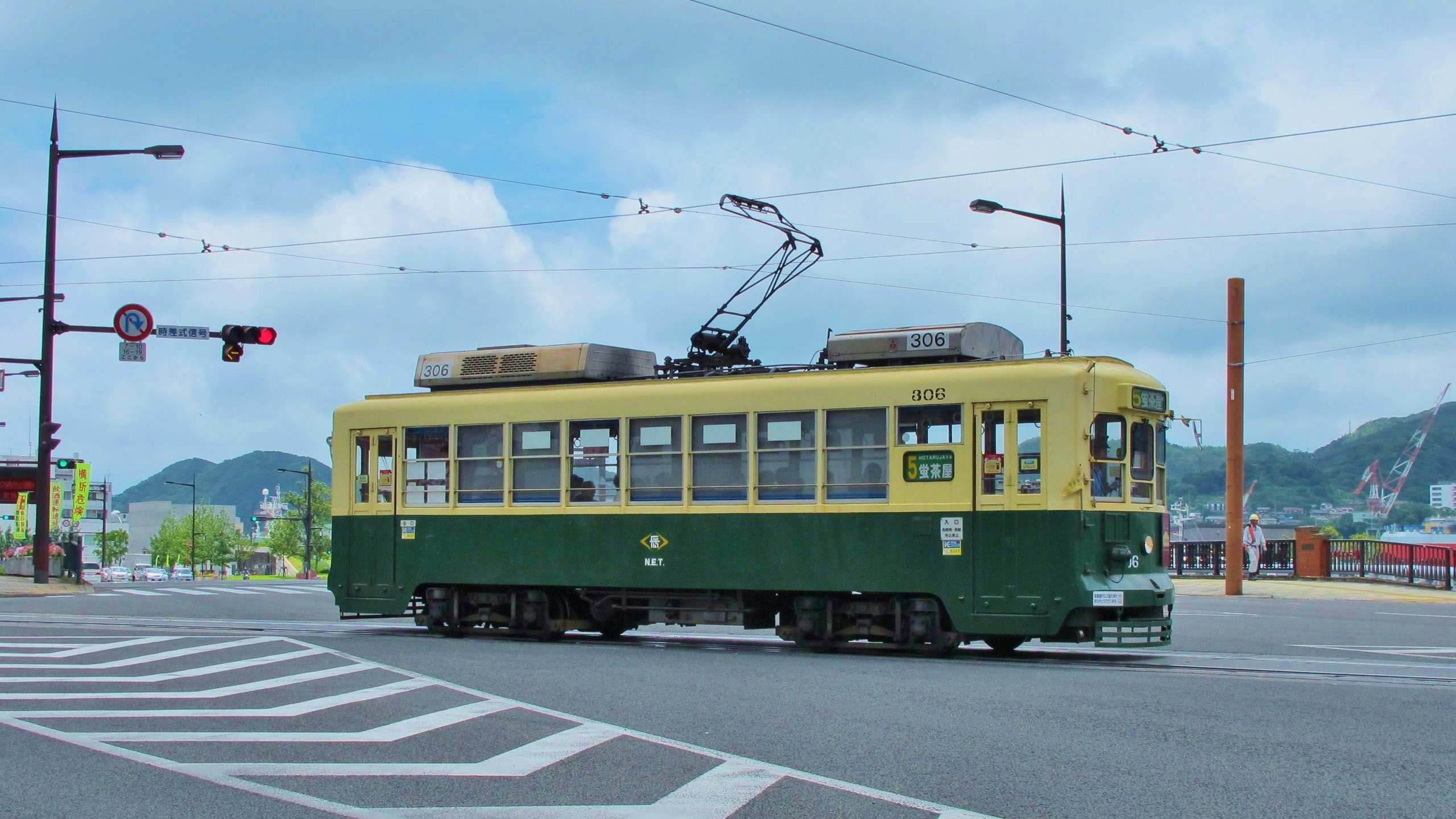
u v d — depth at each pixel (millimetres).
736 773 7766
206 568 130125
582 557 16969
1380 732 9094
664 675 12586
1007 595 14484
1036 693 11148
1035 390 14539
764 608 16281
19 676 12539
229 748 8633
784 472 15750
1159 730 9211
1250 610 23406
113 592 32125
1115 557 14562
